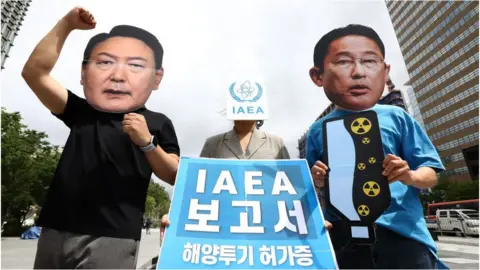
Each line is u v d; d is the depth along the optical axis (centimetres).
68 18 170
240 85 206
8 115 1070
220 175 170
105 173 175
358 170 176
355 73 226
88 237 162
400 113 205
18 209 1157
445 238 1039
